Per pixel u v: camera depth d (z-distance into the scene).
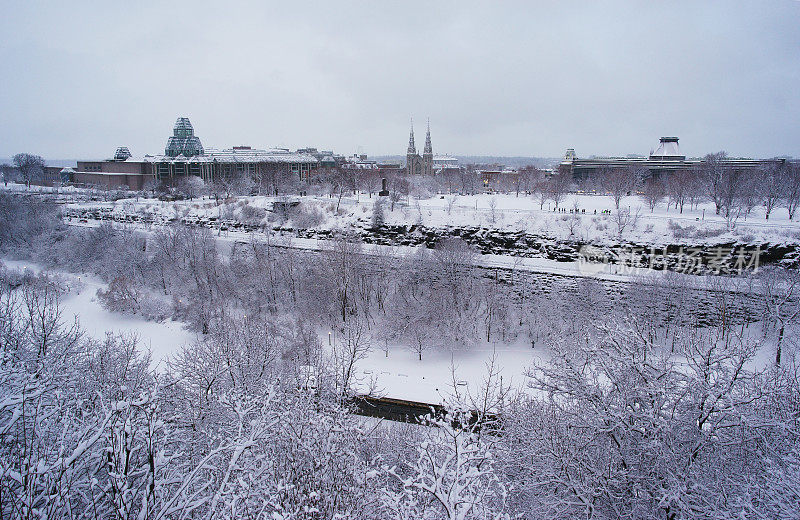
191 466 19.27
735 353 20.62
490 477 16.89
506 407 28.48
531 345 61.97
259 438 15.87
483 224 91.19
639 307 60.66
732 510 17.02
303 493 14.09
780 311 54.28
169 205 118.75
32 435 14.43
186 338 63.66
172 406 25.62
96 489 14.16
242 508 13.73
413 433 30.39
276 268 77.62
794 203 93.62
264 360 33.28
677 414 20.88
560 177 164.00
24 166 181.12
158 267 80.75
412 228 94.00
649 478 18.89
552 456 20.41
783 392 20.78
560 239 84.62
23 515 11.43
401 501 17.52
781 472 16.61
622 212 88.75
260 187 143.00
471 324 64.06
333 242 79.00
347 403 34.81
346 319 66.25
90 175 183.00
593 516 18.11
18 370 18.42
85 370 27.14
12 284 75.31
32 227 101.69
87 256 90.56
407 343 60.91
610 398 20.83
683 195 107.31
